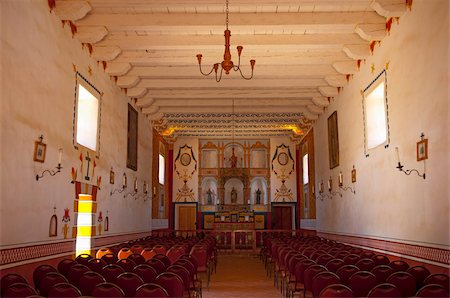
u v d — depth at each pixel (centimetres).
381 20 1087
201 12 1092
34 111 855
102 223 1314
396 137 1016
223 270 1502
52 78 949
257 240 2680
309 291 717
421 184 878
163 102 1895
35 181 854
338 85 1501
